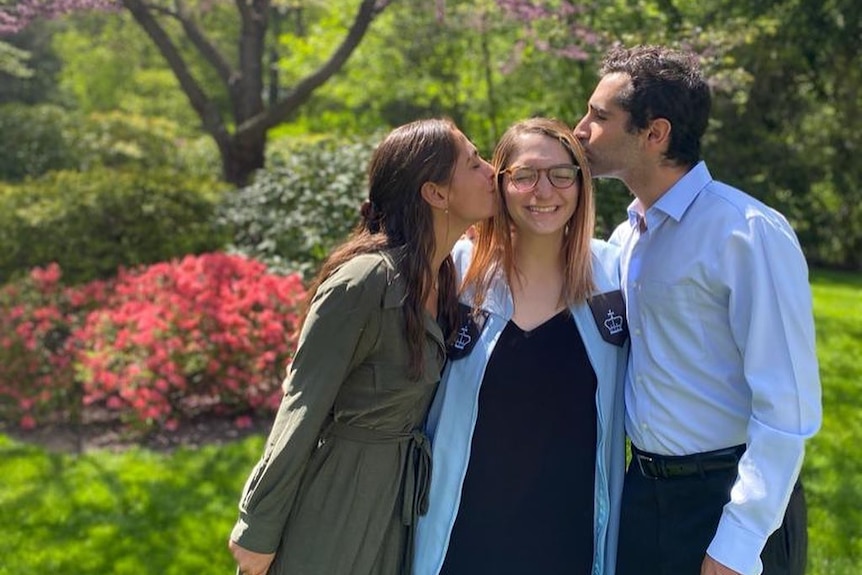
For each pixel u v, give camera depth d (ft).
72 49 69.41
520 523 6.08
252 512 5.59
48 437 15.17
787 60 35.63
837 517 12.07
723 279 5.51
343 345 5.49
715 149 37.32
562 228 6.23
